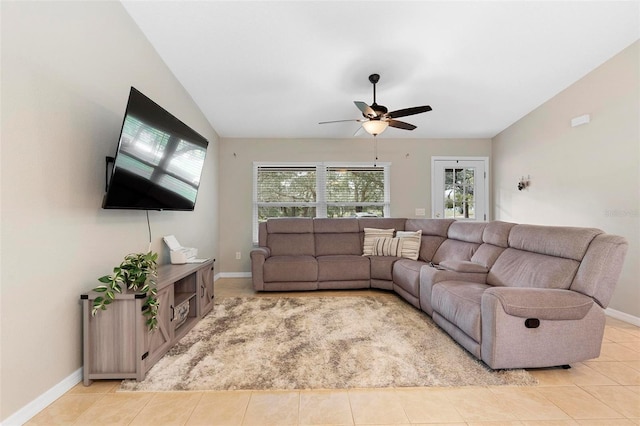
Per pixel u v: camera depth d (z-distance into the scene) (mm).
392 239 4141
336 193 5059
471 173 5133
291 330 2547
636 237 2738
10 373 1399
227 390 1698
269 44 2719
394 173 5105
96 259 1978
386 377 1820
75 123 1806
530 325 1830
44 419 1460
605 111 3045
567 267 2049
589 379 1811
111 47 2145
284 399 1618
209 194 4383
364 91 3561
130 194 2059
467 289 2316
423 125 4613
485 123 4551
